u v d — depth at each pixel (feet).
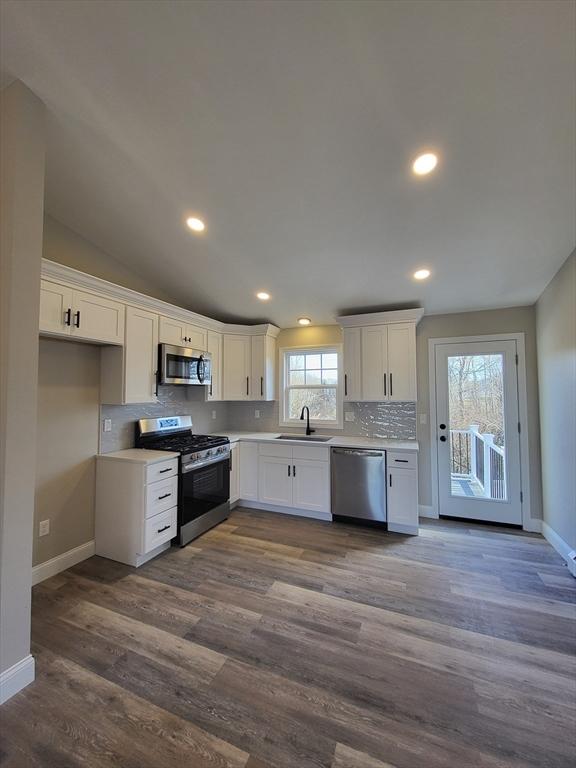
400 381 11.93
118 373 9.23
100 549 9.12
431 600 7.23
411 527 10.74
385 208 7.39
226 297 12.22
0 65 4.88
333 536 10.56
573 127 5.24
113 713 4.61
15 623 4.91
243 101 5.27
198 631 6.23
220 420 15.16
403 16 4.07
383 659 5.59
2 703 4.71
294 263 9.91
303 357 14.92
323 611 6.84
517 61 4.44
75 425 8.80
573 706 4.74
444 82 4.77
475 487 11.96
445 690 5.00
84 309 8.03
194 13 4.17
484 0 3.86
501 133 5.45
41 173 5.38
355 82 4.87
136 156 6.50
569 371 8.74
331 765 3.97
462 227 7.80
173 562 8.83
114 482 8.98
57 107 5.56
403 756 4.08
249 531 10.92
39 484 7.98
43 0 4.11
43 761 4.00
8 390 4.87
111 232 8.88
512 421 11.55
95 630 6.23
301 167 6.49
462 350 12.26
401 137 5.69
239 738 4.29
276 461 12.56
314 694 4.93
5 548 4.82
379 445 11.37
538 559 9.09
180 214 8.09
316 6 4.03
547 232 7.75
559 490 9.52
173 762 4.00
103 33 4.46
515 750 4.15
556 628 6.36
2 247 5.00
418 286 10.64
